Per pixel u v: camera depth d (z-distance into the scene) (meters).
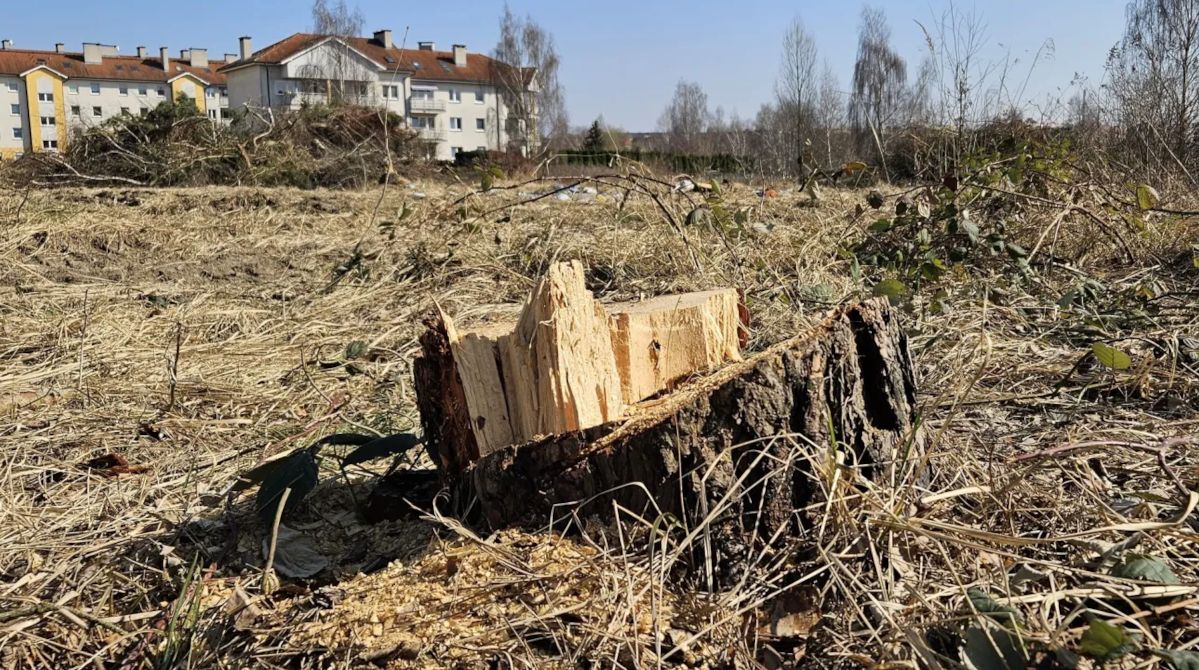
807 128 16.62
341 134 14.16
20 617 1.93
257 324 4.73
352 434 2.43
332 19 41.78
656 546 1.85
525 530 1.97
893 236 5.32
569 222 7.52
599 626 1.65
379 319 4.87
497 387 2.15
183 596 1.89
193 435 3.12
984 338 3.14
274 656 1.72
